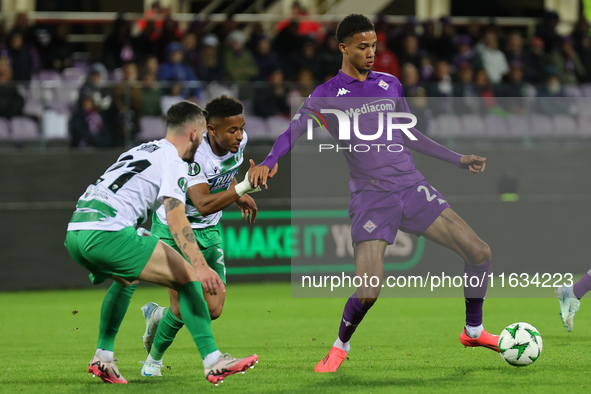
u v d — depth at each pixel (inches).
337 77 614.9
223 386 533.6
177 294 559.5
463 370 591.2
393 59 1567.4
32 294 1299.2
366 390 511.2
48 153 1347.2
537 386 520.1
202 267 490.6
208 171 584.7
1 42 1550.2
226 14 2000.5
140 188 519.2
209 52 1530.5
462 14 2215.8
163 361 666.8
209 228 609.9
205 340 504.4
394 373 581.6
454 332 842.8
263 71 1568.7
